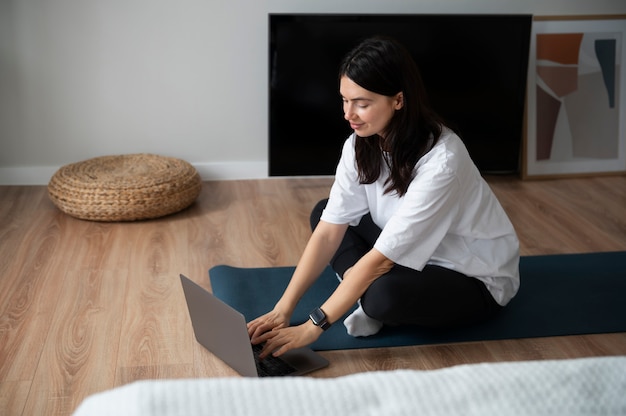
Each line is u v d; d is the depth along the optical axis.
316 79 3.76
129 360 2.26
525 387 1.04
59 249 3.08
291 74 3.74
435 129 2.09
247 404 0.98
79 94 3.82
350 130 3.85
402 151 2.10
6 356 2.27
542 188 3.96
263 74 3.92
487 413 0.99
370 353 2.30
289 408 0.98
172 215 3.50
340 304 2.15
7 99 3.79
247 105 3.96
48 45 3.73
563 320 2.50
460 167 2.11
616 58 4.10
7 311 2.55
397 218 2.11
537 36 4.03
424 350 2.33
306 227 3.38
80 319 2.50
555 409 1.01
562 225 3.41
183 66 3.86
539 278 2.81
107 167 3.65
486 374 1.06
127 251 3.08
